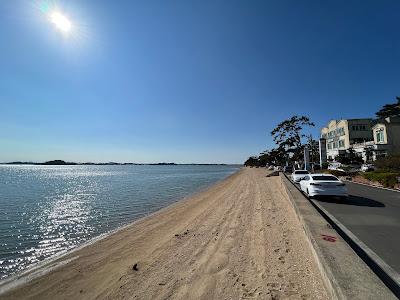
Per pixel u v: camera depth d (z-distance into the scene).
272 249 7.26
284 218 10.98
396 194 16.84
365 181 25.27
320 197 15.34
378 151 48.47
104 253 9.19
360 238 7.24
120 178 67.88
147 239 10.53
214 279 5.88
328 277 4.37
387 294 3.62
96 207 21.84
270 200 16.91
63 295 6.28
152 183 48.34
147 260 7.83
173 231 11.45
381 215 10.38
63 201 25.78
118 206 22.16
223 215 13.63
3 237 13.03
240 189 27.83
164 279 6.25
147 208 20.81
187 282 5.93
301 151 60.97
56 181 58.59
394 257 5.80
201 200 22.17
